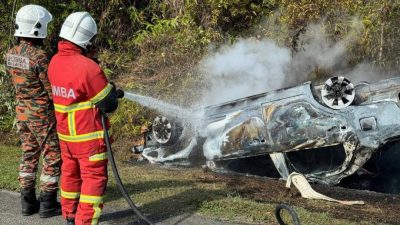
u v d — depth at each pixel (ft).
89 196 13.21
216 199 17.12
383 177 22.66
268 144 21.09
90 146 13.11
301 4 28.07
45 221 15.64
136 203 16.90
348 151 19.98
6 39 32.58
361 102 20.26
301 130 20.45
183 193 17.88
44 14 15.47
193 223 15.03
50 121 15.49
